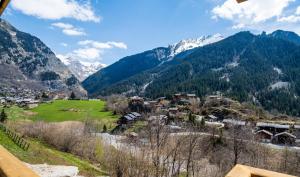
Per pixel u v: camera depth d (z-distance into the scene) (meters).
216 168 40.91
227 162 42.19
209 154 45.62
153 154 32.88
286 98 185.88
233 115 113.94
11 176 1.57
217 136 50.16
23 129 64.31
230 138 47.66
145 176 32.44
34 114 111.12
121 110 121.81
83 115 111.25
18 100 173.25
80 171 40.22
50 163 41.03
